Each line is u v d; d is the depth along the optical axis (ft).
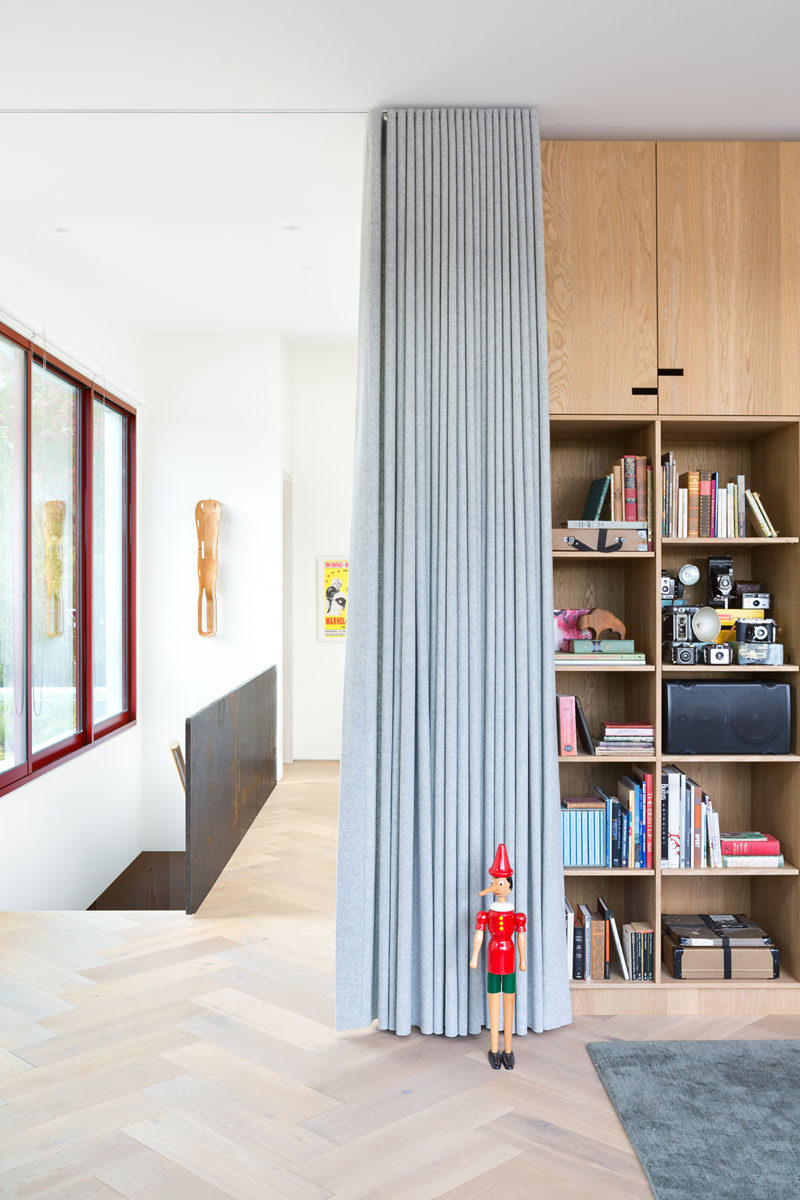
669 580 12.33
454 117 11.01
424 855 10.71
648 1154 8.30
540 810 10.88
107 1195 7.72
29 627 17.24
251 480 24.75
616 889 12.64
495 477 10.95
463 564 10.82
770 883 12.28
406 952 10.63
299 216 14.20
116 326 22.81
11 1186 7.83
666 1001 11.43
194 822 14.96
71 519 20.07
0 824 15.80
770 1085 9.54
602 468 12.79
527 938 10.87
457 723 10.82
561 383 11.40
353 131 11.53
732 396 11.53
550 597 11.02
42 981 12.05
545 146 11.43
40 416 18.22
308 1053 10.19
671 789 11.68
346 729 10.79
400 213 10.96
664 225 11.50
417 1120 8.87
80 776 19.89
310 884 16.20
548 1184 7.91
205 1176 7.98
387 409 10.91
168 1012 11.14
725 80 10.46
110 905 21.90
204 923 14.24
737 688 11.62
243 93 10.61
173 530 24.68
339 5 9.00
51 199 13.48
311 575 27.25
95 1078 9.61
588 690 12.71
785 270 11.62
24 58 9.82
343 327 24.27
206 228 16.85
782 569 12.12
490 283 10.99
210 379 24.76
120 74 10.17
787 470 11.86
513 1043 10.52
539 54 9.91
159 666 24.63
